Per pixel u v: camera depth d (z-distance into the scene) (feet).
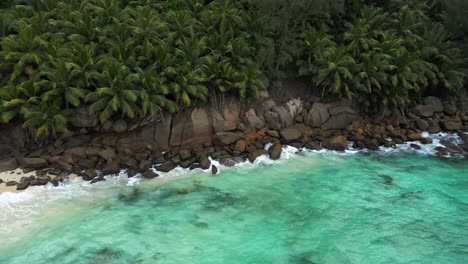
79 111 51.52
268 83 66.85
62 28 59.00
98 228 39.42
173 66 58.59
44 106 49.03
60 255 35.22
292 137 60.70
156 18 63.52
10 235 37.60
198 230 39.70
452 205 45.39
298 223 41.39
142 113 53.16
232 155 56.34
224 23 65.21
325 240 38.58
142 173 50.80
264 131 61.36
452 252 36.91
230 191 47.73
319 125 64.69
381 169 54.75
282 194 47.37
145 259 35.14
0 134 50.96
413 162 57.31
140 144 54.19
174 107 54.80
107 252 35.86
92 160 50.96
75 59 52.75
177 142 56.34
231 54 63.16
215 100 60.13
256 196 46.73
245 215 42.68
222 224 40.91
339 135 63.21
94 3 65.46
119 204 44.01
